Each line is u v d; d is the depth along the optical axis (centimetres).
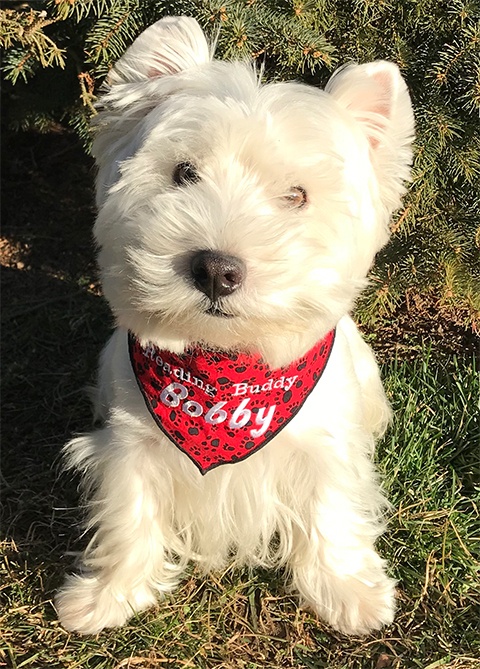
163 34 45
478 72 61
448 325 79
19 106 91
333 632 51
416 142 65
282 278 37
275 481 51
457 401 66
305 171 40
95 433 54
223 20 59
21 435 68
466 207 70
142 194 41
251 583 54
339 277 41
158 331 42
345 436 49
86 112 75
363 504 53
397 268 71
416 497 58
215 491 51
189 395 46
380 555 55
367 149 43
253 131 39
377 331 79
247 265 37
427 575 53
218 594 53
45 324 82
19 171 108
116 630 50
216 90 41
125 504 50
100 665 48
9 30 64
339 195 41
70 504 61
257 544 54
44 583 54
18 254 93
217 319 38
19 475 63
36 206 101
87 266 91
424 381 68
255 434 46
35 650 49
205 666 48
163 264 38
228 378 44
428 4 64
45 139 112
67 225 98
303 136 39
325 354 46
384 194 46
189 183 40
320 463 49
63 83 84
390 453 60
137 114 45
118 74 46
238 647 50
